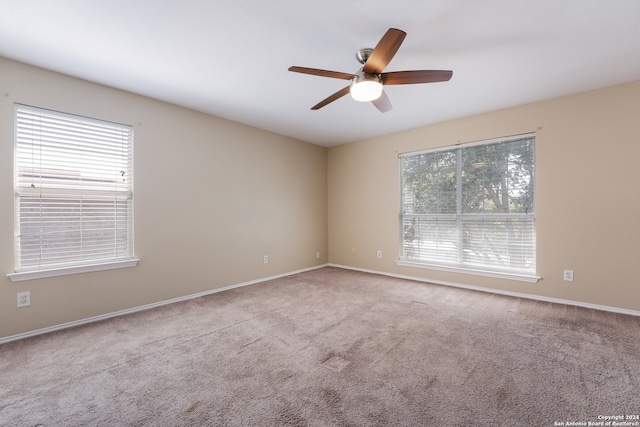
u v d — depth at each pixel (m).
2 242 2.29
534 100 3.23
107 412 1.50
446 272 4.00
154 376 1.83
